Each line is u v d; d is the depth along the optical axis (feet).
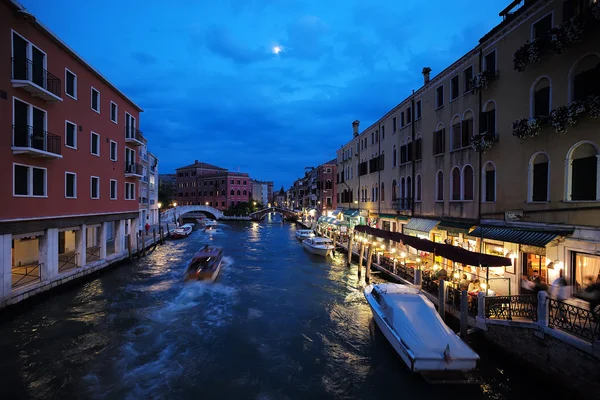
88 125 58.75
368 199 90.43
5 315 38.86
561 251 31.30
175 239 125.59
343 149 118.11
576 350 22.93
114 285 57.93
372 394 27.17
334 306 47.91
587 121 29.12
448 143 51.62
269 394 27.27
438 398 26.27
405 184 66.95
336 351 34.45
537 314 26.89
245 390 27.78
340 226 108.88
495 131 40.86
